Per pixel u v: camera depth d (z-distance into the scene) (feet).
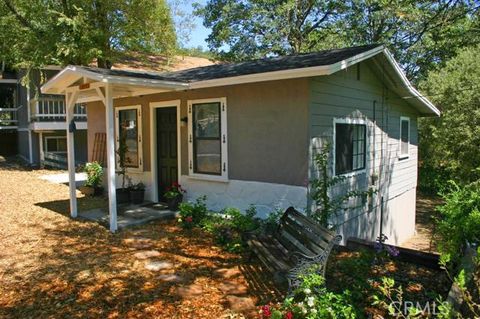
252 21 68.44
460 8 28.40
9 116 72.28
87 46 48.14
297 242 15.03
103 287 14.44
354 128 26.16
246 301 13.14
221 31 70.44
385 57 25.17
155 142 29.37
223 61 75.05
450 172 52.60
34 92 57.00
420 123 57.31
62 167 56.24
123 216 25.02
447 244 14.08
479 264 8.87
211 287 14.35
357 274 13.69
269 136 22.26
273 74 20.02
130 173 31.45
